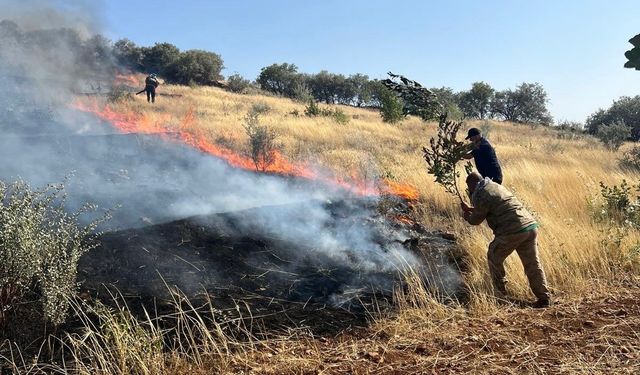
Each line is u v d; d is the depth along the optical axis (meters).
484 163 6.63
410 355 3.77
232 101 24.89
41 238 3.55
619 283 5.41
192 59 38.41
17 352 3.29
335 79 49.47
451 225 7.53
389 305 4.67
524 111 47.09
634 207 7.53
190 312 4.05
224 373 3.38
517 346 3.91
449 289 5.18
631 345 3.90
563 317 4.50
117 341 3.28
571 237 6.18
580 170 11.67
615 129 23.94
